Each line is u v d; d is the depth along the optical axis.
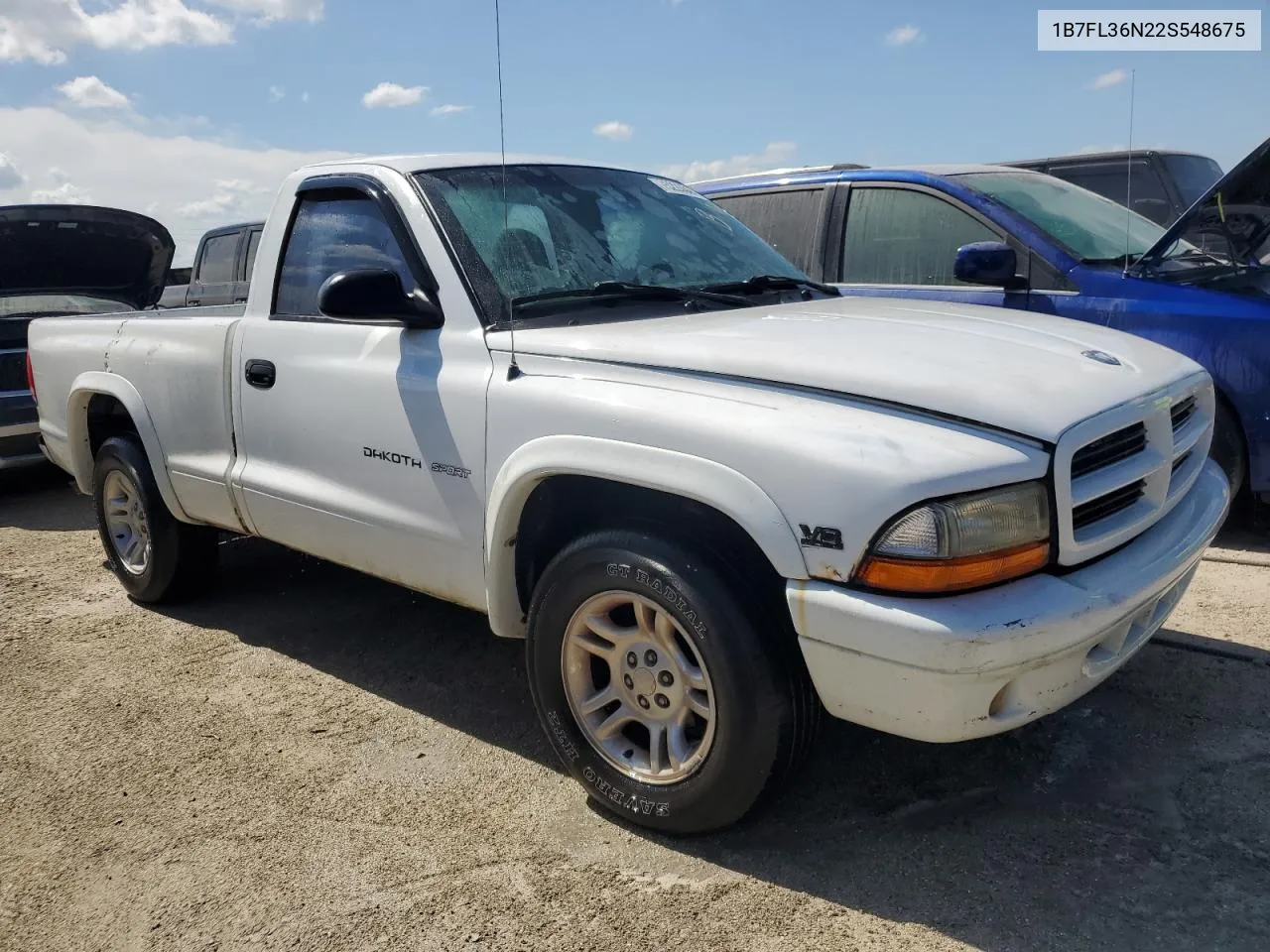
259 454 3.81
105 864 2.77
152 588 4.65
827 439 2.31
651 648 2.71
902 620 2.19
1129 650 2.61
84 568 5.52
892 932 2.36
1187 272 4.93
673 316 3.16
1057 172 9.52
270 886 2.64
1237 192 4.61
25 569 5.53
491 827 2.87
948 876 2.55
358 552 3.49
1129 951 2.26
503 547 2.95
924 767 3.06
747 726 2.49
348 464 3.43
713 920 2.43
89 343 4.67
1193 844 2.62
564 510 2.96
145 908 2.58
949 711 2.24
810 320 3.07
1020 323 3.17
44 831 2.94
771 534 2.34
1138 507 2.64
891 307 3.44
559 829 2.84
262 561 5.35
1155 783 2.90
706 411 2.50
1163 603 2.80
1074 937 2.31
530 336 2.96
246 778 3.18
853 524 2.23
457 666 3.98
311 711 3.63
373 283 3.10
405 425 3.19
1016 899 2.45
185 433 4.13
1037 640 2.21
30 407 7.07
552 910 2.49
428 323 3.18
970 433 2.32
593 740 2.86
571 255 3.39
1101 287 4.98
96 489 4.84
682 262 3.63
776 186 6.30
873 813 2.83
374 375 3.29
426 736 3.42
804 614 2.32
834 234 5.93
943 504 2.20
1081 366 2.69
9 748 3.43
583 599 2.77
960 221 5.45
